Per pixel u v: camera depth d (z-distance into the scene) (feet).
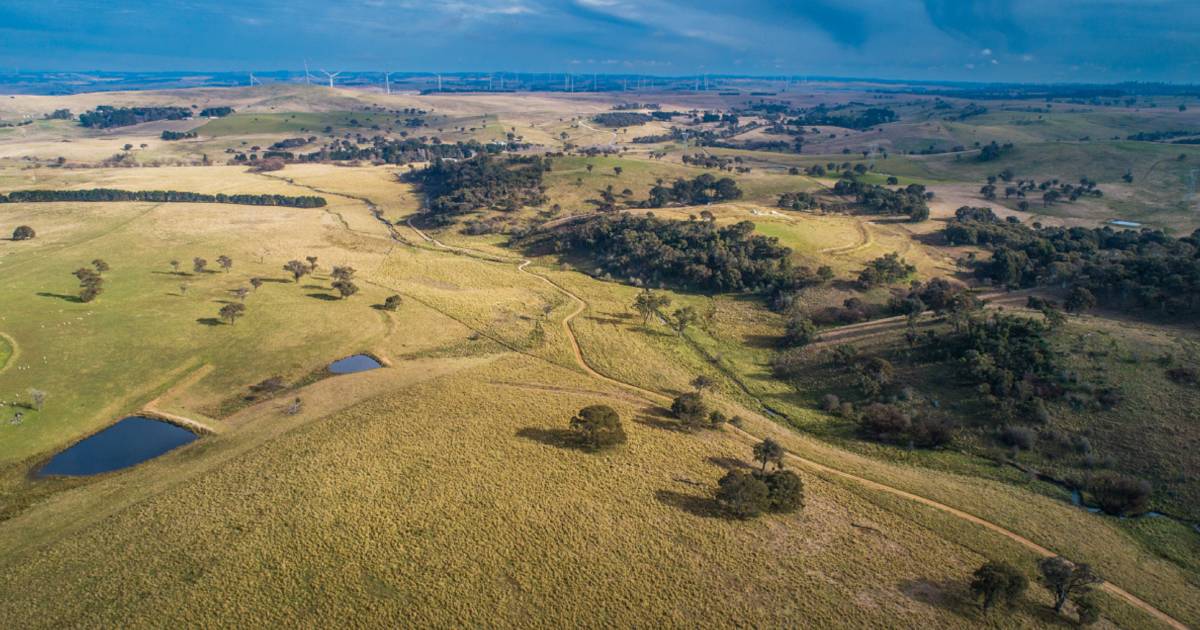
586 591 155.63
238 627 141.28
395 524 178.40
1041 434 242.99
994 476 230.07
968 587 164.25
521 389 287.69
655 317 407.03
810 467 229.86
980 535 188.75
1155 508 205.16
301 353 328.70
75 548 169.58
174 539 171.53
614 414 234.58
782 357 344.08
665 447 234.38
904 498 209.15
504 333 369.50
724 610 151.23
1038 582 167.53
